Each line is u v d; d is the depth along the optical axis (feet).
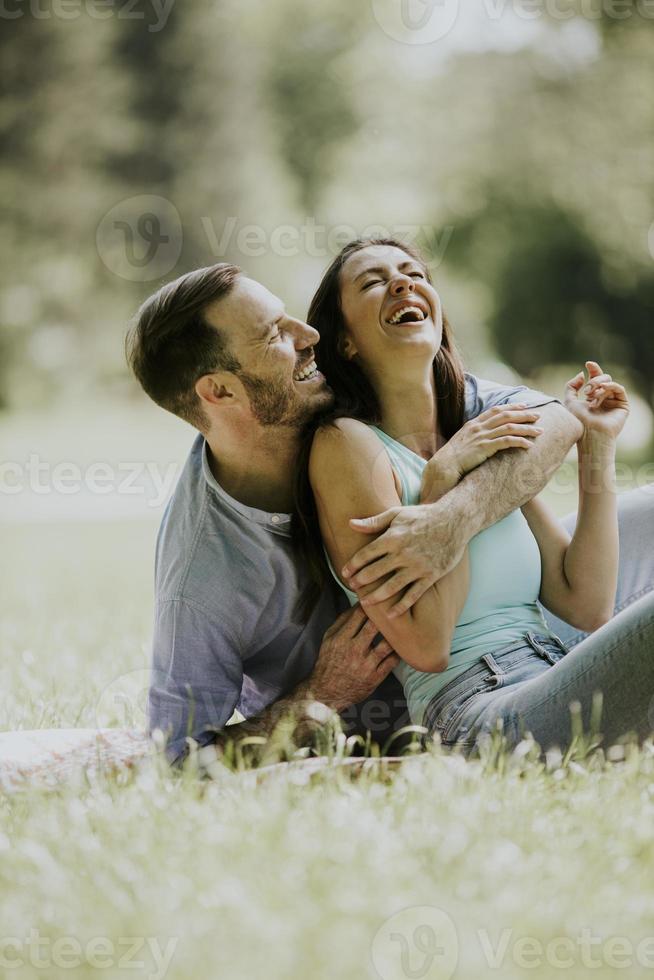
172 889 20.43
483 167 238.27
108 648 47.03
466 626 30.04
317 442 29.66
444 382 32.89
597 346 228.02
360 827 22.24
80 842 22.70
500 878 20.57
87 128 282.15
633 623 26.40
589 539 31.42
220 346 29.30
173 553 30.60
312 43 296.92
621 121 227.81
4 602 66.64
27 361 267.18
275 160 288.51
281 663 32.01
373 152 269.03
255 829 22.45
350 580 28.73
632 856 21.86
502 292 232.12
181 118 291.17
